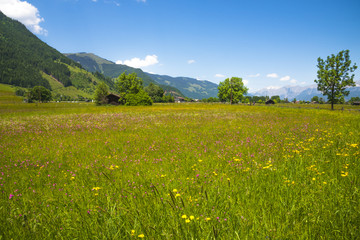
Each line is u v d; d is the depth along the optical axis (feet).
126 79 276.41
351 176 14.75
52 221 9.89
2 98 549.13
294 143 28.96
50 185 16.57
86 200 12.87
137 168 20.67
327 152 22.71
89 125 58.23
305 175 15.79
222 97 331.16
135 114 95.20
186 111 117.70
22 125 58.44
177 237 8.18
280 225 9.09
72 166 22.49
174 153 26.78
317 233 8.43
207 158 23.52
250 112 106.42
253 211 10.53
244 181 15.43
